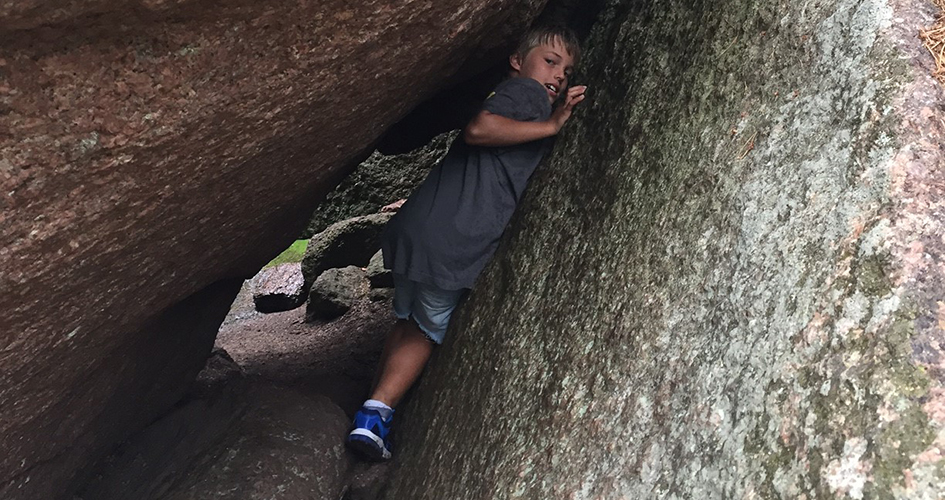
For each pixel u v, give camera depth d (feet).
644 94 6.12
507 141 7.48
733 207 4.53
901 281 3.36
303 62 4.64
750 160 4.60
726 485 3.58
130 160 4.12
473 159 7.81
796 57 4.65
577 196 6.54
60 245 4.20
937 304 3.26
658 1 6.72
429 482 6.36
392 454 7.89
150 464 8.38
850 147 3.94
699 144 5.13
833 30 4.45
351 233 17.94
